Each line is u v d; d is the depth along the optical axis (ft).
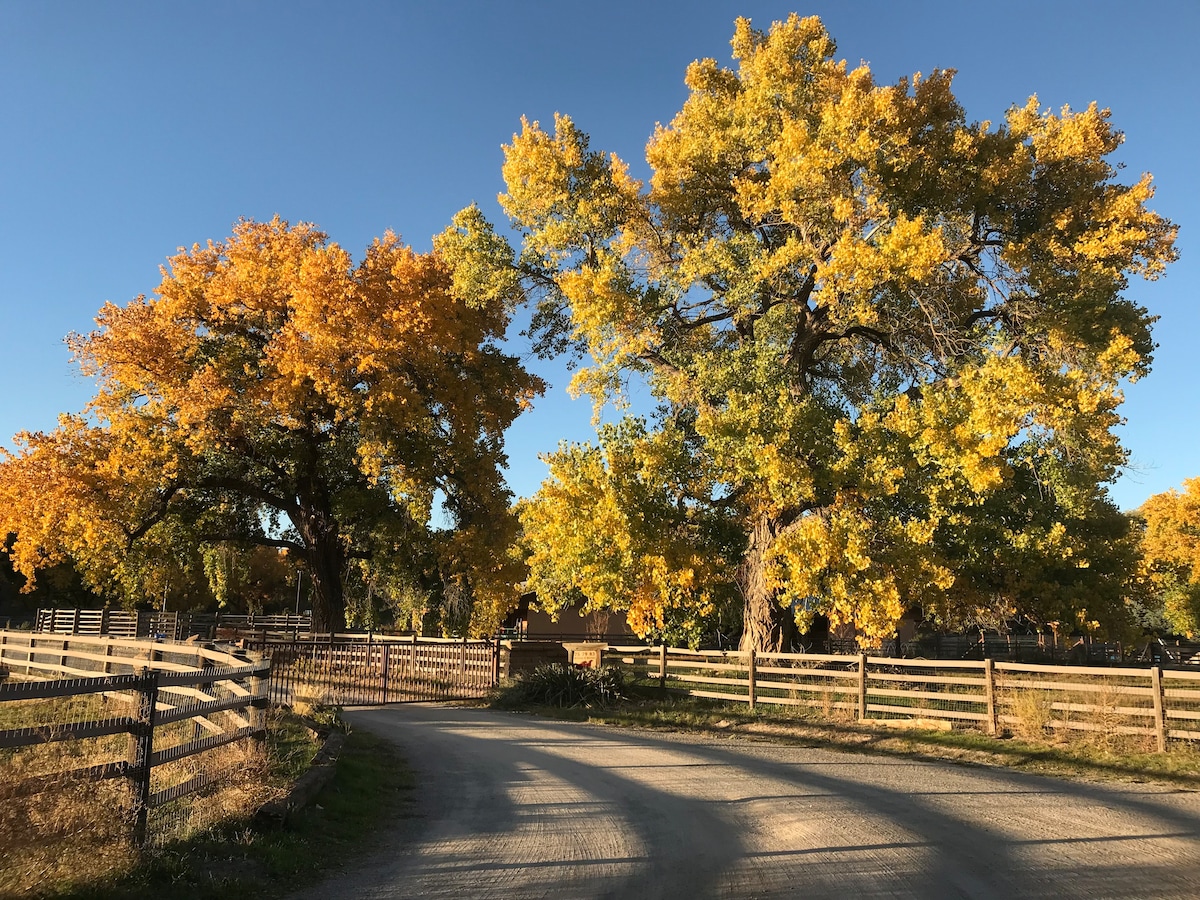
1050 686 43.42
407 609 123.13
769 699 55.98
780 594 66.03
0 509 96.17
